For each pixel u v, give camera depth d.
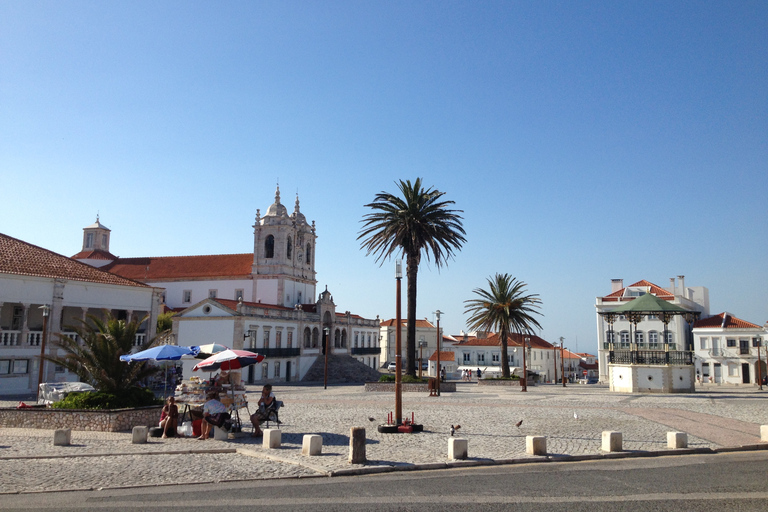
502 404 32.00
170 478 13.73
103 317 54.00
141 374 24.20
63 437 18.38
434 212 47.38
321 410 29.02
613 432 17.20
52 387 33.41
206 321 68.25
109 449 17.56
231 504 11.52
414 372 47.69
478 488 12.84
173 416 20.39
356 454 15.22
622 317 79.06
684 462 15.85
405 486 13.04
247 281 88.81
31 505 11.46
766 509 11.09
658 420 24.08
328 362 84.31
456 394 42.09
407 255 48.28
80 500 11.86
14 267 46.50
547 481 13.52
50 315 48.38
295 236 92.25
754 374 75.25
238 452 17.23
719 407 29.78
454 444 15.88
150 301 57.59
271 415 20.67
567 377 118.31
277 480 13.67
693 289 90.44
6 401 36.44
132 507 11.31
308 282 96.00
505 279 62.91
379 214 47.88
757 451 17.58
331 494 12.31
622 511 11.01
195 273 92.31
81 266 53.59
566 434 20.50
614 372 44.88
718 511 10.97
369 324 106.38
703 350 78.31
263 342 71.88
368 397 38.66
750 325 77.19
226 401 20.59
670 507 11.26
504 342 61.84
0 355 44.06
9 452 17.05
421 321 132.25
